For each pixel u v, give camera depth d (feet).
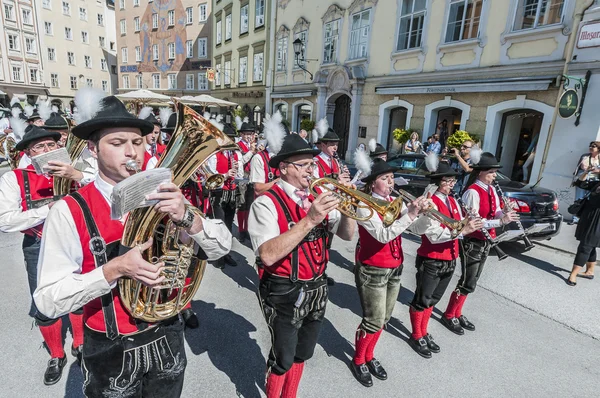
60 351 8.78
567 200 24.68
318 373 9.31
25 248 8.49
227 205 17.10
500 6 28.02
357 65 42.96
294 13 53.36
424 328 10.47
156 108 57.36
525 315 12.66
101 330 4.85
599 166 22.09
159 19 100.78
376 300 8.72
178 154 4.51
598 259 18.12
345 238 7.87
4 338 9.96
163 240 4.68
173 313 4.99
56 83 117.70
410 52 35.94
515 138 30.07
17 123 11.35
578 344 11.06
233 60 75.46
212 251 5.09
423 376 9.39
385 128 40.60
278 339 6.79
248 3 66.64
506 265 17.06
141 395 5.37
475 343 10.93
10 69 105.09
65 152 7.59
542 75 25.91
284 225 6.63
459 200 10.34
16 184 7.77
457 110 34.30
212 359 9.59
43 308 4.15
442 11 32.40
